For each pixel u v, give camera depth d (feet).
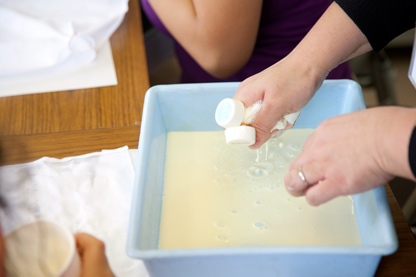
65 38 3.51
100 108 3.12
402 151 1.80
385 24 2.40
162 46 6.83
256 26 3.47
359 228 2.35
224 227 2.39
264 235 2.35
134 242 2.00
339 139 1.96
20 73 3.38
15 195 2.57
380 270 2.25
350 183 1.94
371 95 5.82
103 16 3.79
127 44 3.64
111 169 2.73
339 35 2.44
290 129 2.85
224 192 2.55
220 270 2.03
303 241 2.31
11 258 2.07
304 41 2.51
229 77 4.15
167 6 3.55
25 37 3.54
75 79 3.34
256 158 2.71
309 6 3.66
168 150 2.79
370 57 4.88
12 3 3.84
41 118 3.07
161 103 2.76
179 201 2.52
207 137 2.86
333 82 2.66
